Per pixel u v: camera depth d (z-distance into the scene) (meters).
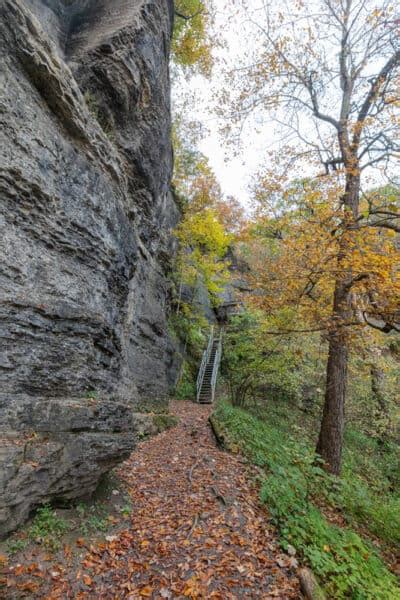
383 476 12.54
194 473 6.60
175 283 18.30
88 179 6.23
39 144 5.04
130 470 6.77
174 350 16.59
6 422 4.00
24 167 4.69
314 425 15.37
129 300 9.69
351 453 13.00
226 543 4.38
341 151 9.64
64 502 4.55
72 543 4.11
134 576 3.83
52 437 4.38
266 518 4.98
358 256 6.50
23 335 4.48
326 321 8.23
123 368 7.95
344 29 9.69
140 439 8.83
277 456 7.68
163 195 12.88
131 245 7.99
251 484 5.96
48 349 4.86
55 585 3.50
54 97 5.37
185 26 16.64
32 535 3.88
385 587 3.98
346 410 14.81
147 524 4.90
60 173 5.47
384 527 6.52
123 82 8.43
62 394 5.00
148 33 9.49
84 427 4.79
